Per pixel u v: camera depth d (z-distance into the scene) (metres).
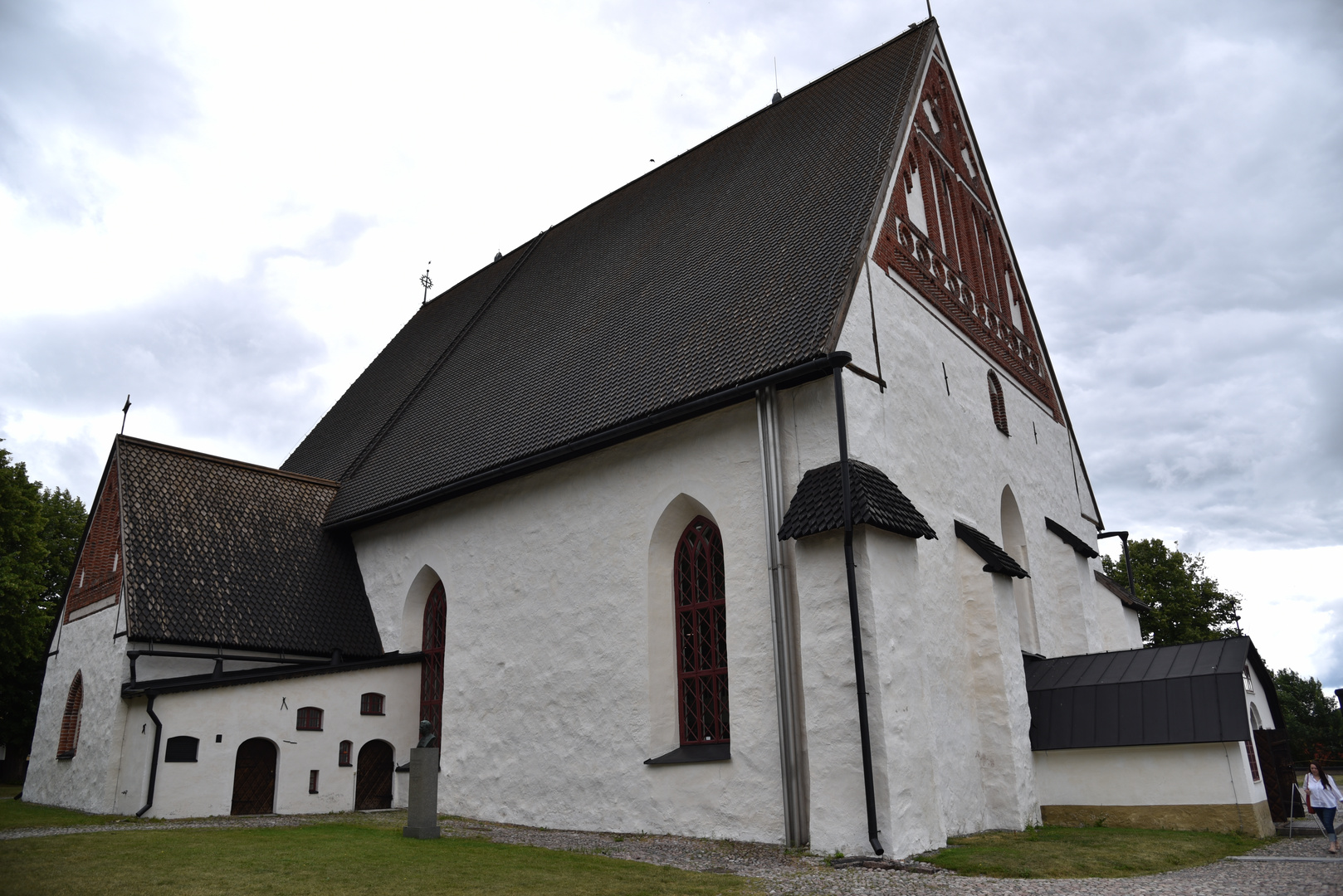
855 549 14.86
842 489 15.05
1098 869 13.02
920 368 19.44
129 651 20.67
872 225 18.78
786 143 25.12
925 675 15.38
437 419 26.80
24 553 35.78
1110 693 18.34
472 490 22.39
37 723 25.73
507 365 26.36
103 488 25.17
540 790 19.14
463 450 23.30
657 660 17.81
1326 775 16.03
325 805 21.33
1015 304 27.17
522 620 20.53
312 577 24.89
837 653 14.70
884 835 13.66
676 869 12.91
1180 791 16.94
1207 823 16.58
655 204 28.70
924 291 20.59
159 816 19.25
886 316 18.50
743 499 16.88
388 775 22.58
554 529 20.31
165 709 19.81
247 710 20.77
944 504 19.02
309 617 23.73
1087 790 17.83
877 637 14.46
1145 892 11.09
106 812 20.05
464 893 10.84
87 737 22.02
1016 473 23.75
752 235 21.97
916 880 12.06
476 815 20.36
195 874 11.64
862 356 17.11
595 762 18.23
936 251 21.88
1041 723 18.69
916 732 14.74
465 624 22.00
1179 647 19.02
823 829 14.29
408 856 13.34
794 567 15.80
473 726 21.11
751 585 16.39
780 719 15.21
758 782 15.60
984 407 22.62
